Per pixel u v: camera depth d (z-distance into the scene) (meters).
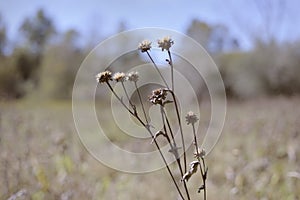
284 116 6.77
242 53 20.48
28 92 20.09
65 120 6.66
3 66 23.31
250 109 9.38
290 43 20.20
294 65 19.64
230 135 5.20
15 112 5.71
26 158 3.02
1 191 2.52
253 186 3.19
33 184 2.74
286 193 2.99
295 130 5.12
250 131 5.68
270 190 3.10
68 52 22.98
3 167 2.73
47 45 25.83
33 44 30.16
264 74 19.47
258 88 19.14
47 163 3.15
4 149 3.24
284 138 4.84
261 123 6.38
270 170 3.60
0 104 5.71
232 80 18.45
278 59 19.81
